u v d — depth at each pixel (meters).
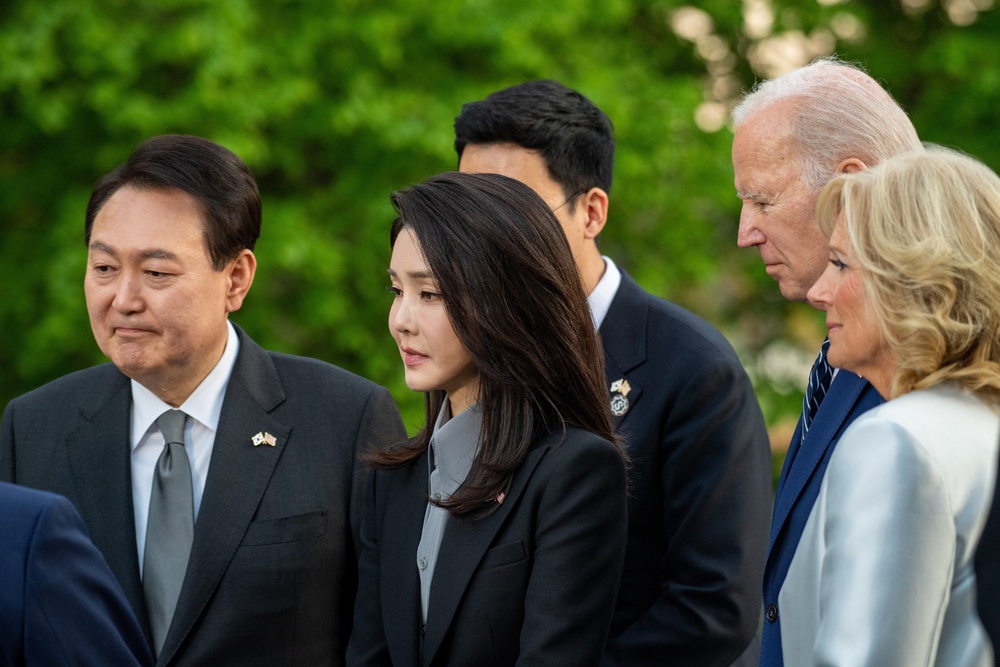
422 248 5.87
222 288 6.93
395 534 6.41
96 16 20.05
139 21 20.33
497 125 7.73
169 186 6.66
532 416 5.93
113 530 6.92
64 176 21.69
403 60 22.36
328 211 22.09
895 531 4.49
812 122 6.27
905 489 4.51
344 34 21.30
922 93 26.28
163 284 6.64
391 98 21.33
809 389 6.59
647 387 7.49
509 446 5.91
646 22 26.59
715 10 25.47
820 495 5.08
